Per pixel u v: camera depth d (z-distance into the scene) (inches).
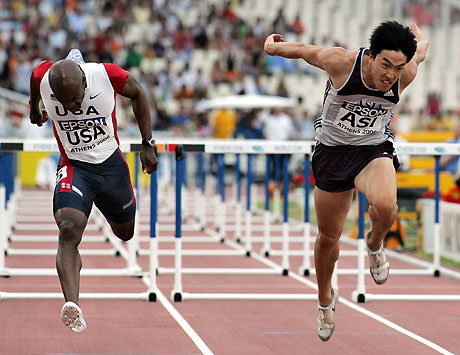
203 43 3376.0
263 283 1044.5
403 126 3021.7
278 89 3014.3
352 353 676.1
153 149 662.5
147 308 862.5
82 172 641.6
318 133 629.0
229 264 1213.7
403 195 1364.4
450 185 1513.3
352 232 1501.0
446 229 1296.8
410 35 552.7
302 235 1610.5
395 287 1027.3
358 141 607.2
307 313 849.5
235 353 671.1
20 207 2046.0
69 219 607.2
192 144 916.6
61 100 604.7
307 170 1105.4
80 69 614.2
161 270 1098.1
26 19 3233.3
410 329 775.1
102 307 864.3
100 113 631.8
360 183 600.4
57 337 721.0
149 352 670.5
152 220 901.2
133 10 3457.2
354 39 3405.5
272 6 3695.9
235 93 2987.2
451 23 3152.1
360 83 573.3
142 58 3221.0
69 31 3198.8
